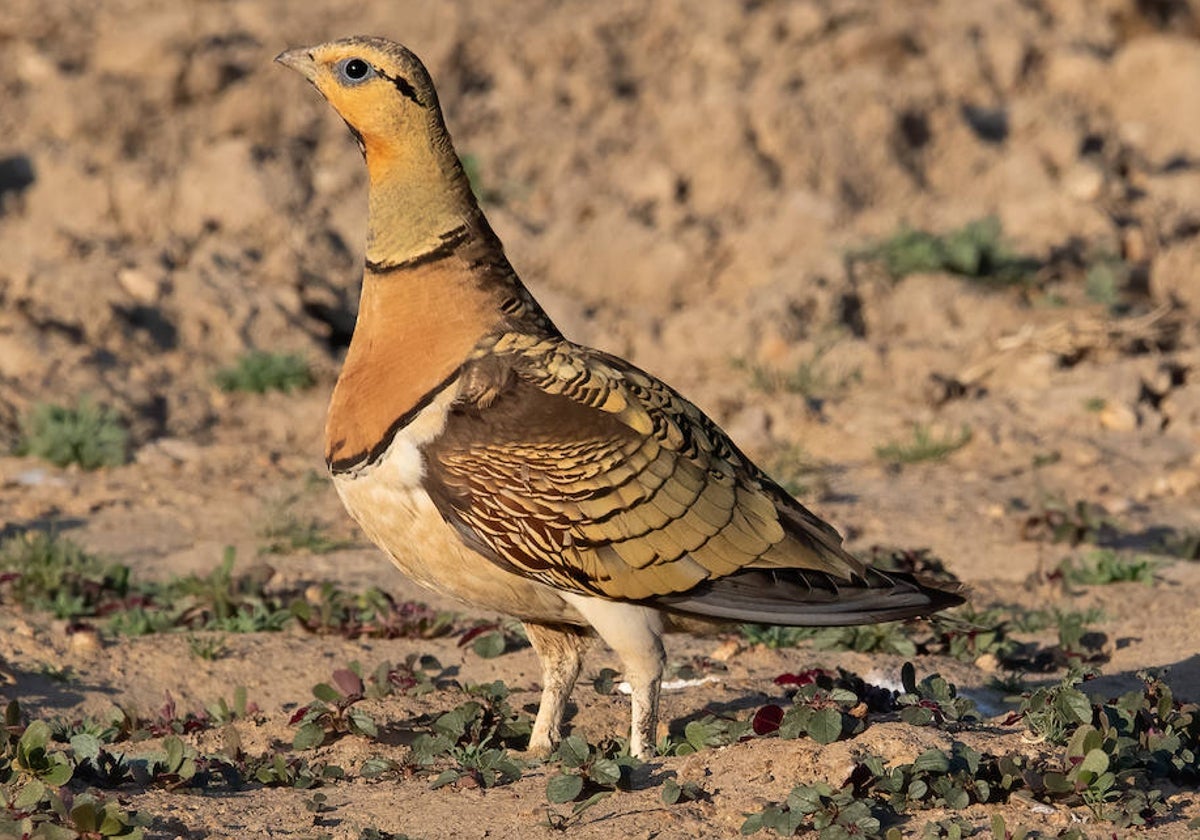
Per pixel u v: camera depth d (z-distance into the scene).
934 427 22.38
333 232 27.95
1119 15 37.09
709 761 10.68
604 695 13.05
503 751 11.43
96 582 16.16
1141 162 31.69
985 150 30.64
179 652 14.53
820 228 27.75
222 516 19.52
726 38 34.75
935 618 14.43
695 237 27.48
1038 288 26.47
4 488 20.44
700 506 10.71
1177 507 19.86
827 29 35.09
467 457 10.54
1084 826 9.78
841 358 24.31
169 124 30.92
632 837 9.73
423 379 10.77
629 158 30.19
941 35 34.84
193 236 27.92
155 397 23.34
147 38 32.34
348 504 11.05
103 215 28.22
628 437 10.61
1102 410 22.53
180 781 10.94
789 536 10.97
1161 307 25.05
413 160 11.00
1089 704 10.77
